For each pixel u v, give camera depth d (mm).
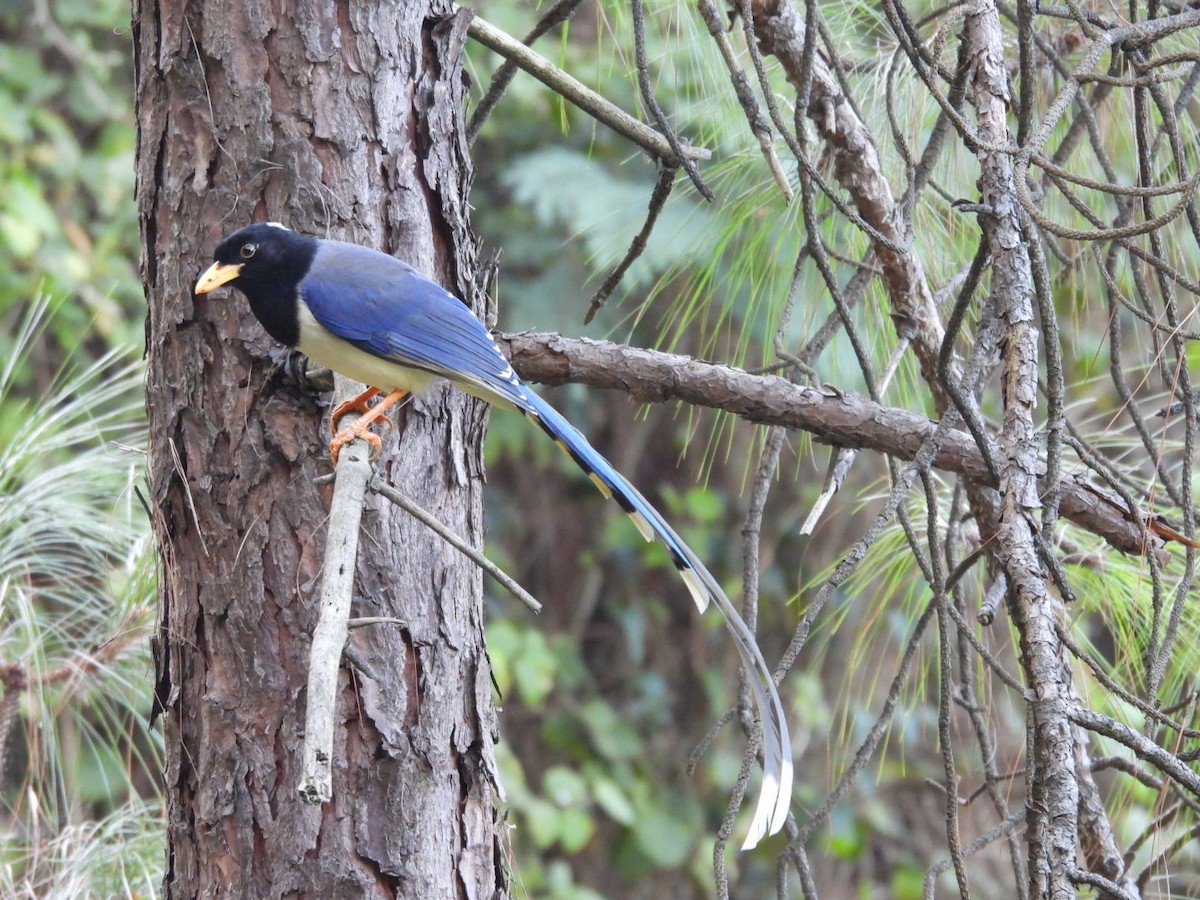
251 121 7395
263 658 7078
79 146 19312
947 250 10672
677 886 20188
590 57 18250
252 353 7316
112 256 18625
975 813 19172
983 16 7352
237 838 7020
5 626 9133
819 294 10453
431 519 6230
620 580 20656
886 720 7688
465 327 7750
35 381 17453
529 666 18906
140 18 7613
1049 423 6836
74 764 9211
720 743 20422
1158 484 9812
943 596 6688
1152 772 10570
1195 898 9109
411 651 7258
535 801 18438
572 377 8602
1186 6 8984
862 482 19312
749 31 7332
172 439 7355
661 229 16281
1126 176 10875
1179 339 7305
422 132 7781
